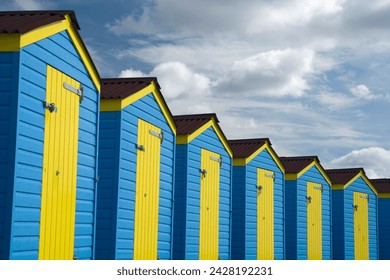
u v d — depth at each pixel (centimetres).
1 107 1074
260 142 2580
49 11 1277
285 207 2864
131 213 1577
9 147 1063
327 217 3180
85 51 1369
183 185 1969
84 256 1359
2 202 1057
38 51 1154
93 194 1414
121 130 1523
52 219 1208
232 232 2425
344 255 3244
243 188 2427
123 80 1720
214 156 2198
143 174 1655
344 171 3462
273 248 2641
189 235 1975
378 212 3812
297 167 2938
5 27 1113
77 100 1336
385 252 3741
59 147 1241
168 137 1853
